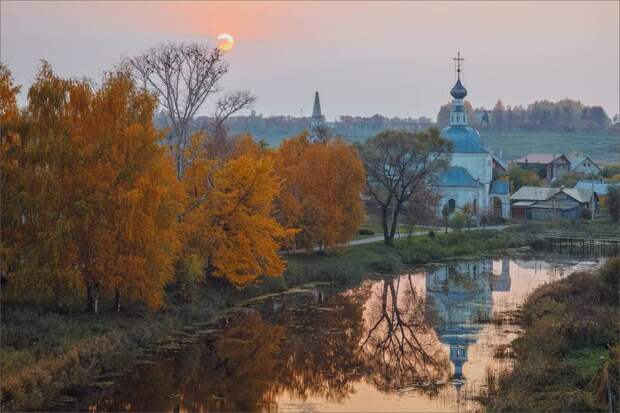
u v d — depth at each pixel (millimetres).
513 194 173375
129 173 55250
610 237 138625
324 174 94562
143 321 58062
